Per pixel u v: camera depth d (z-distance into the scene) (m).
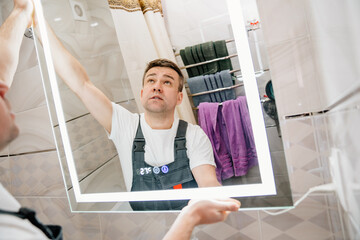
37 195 0.97
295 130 0.65
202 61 0.71
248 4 0.65
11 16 0.88
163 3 0.74
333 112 0.56
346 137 0.50
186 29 0.72
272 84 0.65
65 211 0.93
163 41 0.74
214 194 0.70
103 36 0.79
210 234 0.75
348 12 0.39
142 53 0.76
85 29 0.81
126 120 0.78
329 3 0.47
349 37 0.40
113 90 0.79
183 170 0.73
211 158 0.71
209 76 0.70
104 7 0.79
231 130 0.68
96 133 0.81
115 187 0.80
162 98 0.75
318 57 0.59
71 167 0.84
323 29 0.52
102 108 0.80
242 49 0.66
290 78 0.64
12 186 1.02
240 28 0.66
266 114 0.65
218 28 0.69
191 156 0.72
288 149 0.65
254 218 0.71
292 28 0.63
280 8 0.64
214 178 0.70
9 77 0.91
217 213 0.58
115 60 0.78
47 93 0.85
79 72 0.82
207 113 0.71
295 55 0.63
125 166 0.79
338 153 0.57
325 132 0.63
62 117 0.84
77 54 0.82
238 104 0.68
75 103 0.83
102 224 0.88
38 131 0.94
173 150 0.74
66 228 0.93
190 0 0.71
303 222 0.66
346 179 0.54
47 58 0.84
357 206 0.48
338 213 0.62
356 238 0.51
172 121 0.74
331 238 0.64
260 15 0.65
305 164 0.65
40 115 0.93
